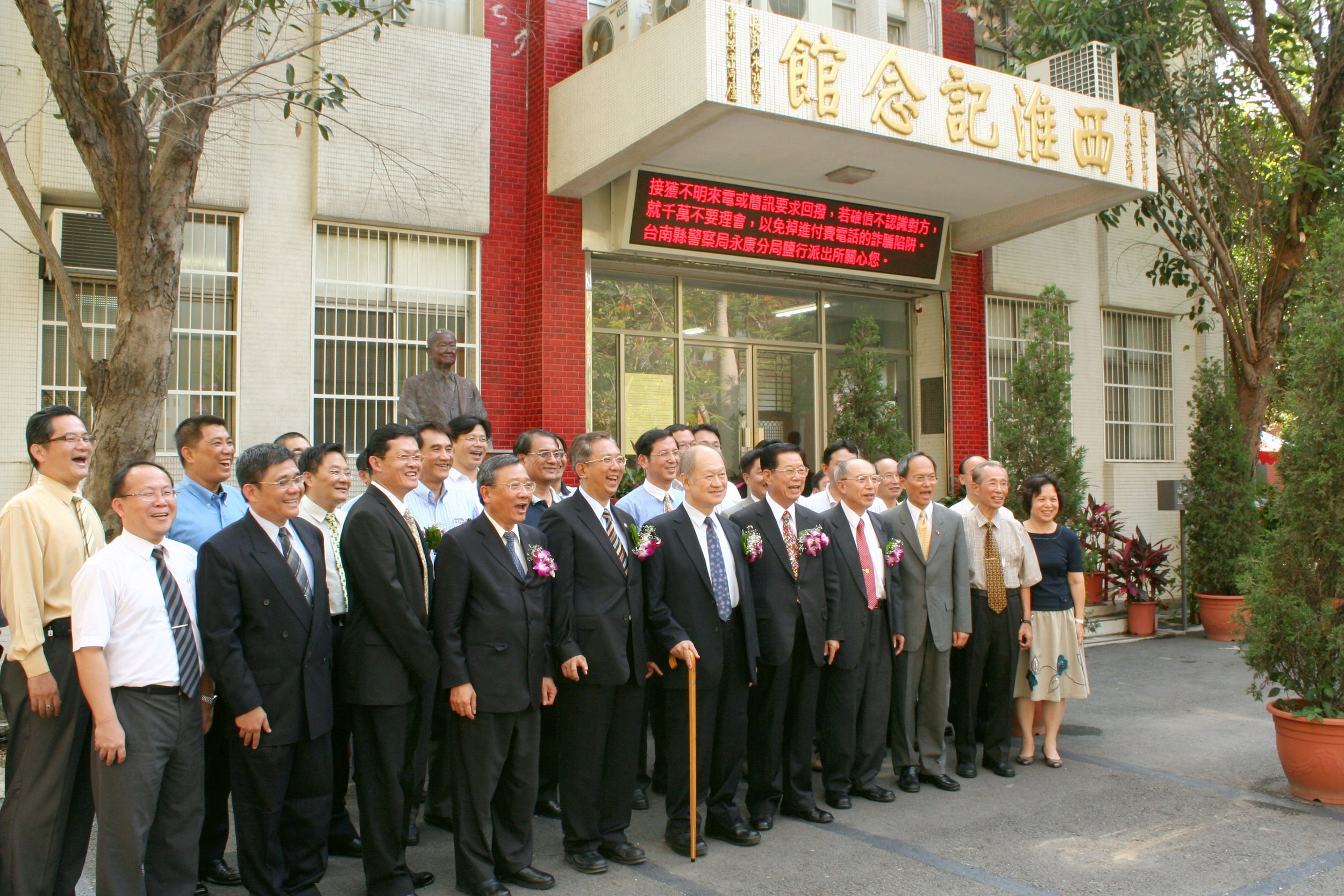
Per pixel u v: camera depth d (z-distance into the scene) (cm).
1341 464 523
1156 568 1077
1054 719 586
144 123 539
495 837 409
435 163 833
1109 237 1202
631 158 782
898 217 989
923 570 545
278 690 372
